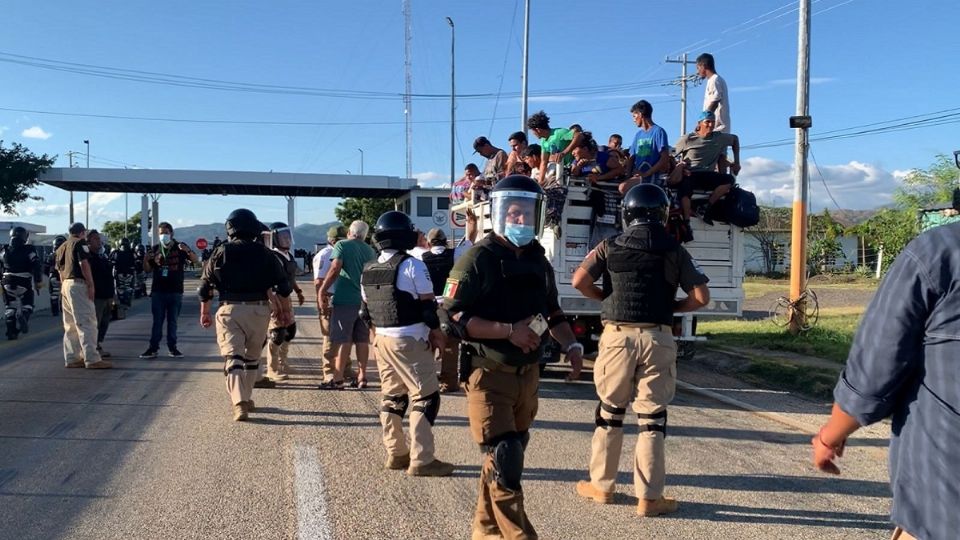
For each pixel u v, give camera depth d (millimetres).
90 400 7867
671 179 8930
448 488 5160
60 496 4914
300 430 6672
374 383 9008
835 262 41531
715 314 9508
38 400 7859
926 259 2273
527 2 23172
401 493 5043
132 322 16766
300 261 44781
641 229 4816
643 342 4715
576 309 9016
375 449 6094
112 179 38250
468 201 11086
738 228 9578
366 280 5570
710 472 5645
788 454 6180
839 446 2514
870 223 35938
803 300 13562
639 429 4801
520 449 3832
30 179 37812
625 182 8812
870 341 2367
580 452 6113
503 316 3885
